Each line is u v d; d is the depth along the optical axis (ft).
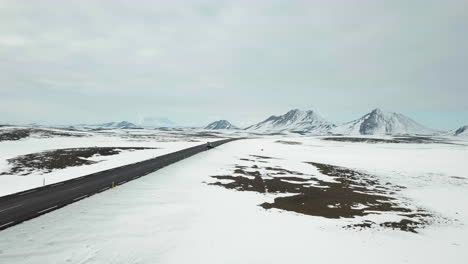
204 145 289.74
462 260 48.08
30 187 84.69
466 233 61.57
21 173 109.91
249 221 60.29
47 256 40.19
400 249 51.06
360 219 67.10
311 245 49.55
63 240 45.62
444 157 221.05
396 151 281.13
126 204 67.05
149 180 96.68
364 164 172.86
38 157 147.84
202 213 63.67
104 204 66.13
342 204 79.87
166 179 100.22
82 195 73.00
